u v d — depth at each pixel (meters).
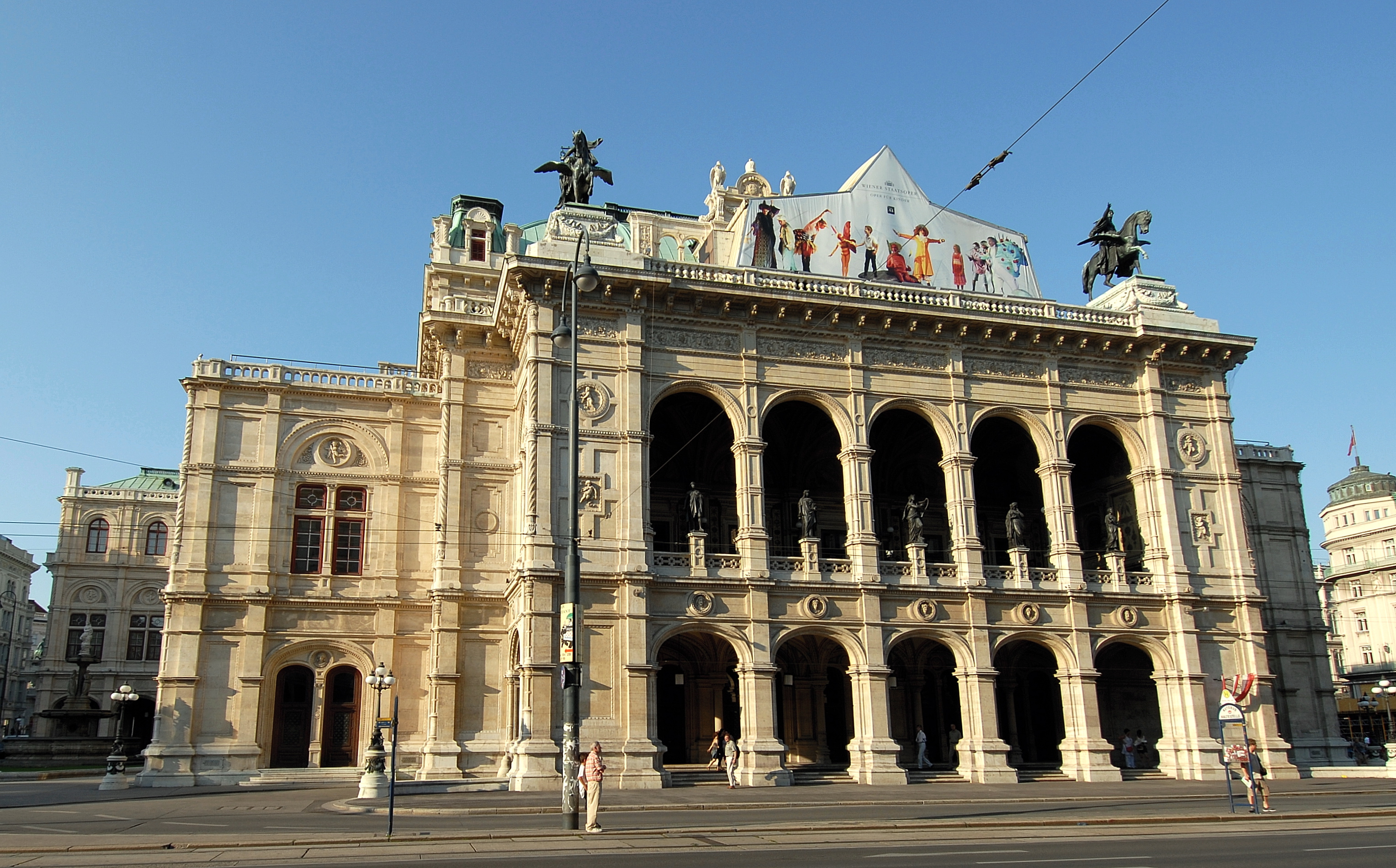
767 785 37.75
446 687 43.12
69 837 22.36
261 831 23.61
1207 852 18.48
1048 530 46.00
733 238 55.66
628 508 39.62
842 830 23.92
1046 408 46.09
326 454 47.62
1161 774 43.66
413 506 47.94
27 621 123.62
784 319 43.47
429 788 36.91
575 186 43.91
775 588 40.44
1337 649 119.50
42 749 58.66
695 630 39.44
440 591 43.84
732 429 49.44
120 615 86.94
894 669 49.62
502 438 46.88
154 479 94.25
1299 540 59.25
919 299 45.78
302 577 46.12
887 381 44.38
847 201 49.81
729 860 17.67
